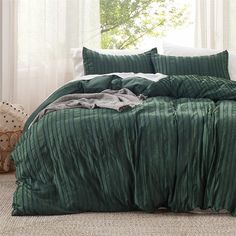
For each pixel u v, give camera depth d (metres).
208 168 2.53
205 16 4.41
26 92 4.38
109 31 4.62
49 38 4.34
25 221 2.46
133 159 2.55
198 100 2.89
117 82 3.17
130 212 2.61
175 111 2.67
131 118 2.60
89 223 2.41
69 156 2.58
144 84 3.08
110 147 2.56
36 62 4.34
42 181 2.65
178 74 3.74
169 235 2.23
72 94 3.04
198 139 2.54
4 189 3.23
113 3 4.60
